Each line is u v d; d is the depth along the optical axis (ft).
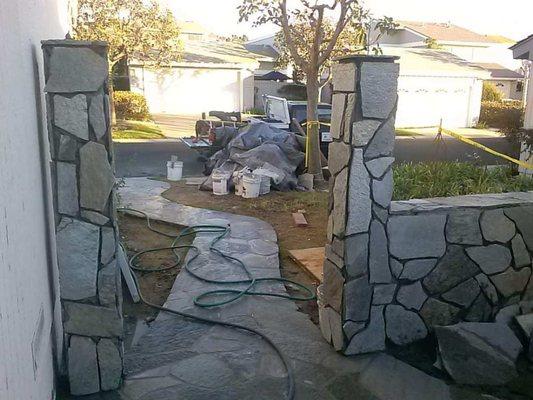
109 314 10.02
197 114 78.74
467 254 12.18
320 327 12.85
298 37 38.06
